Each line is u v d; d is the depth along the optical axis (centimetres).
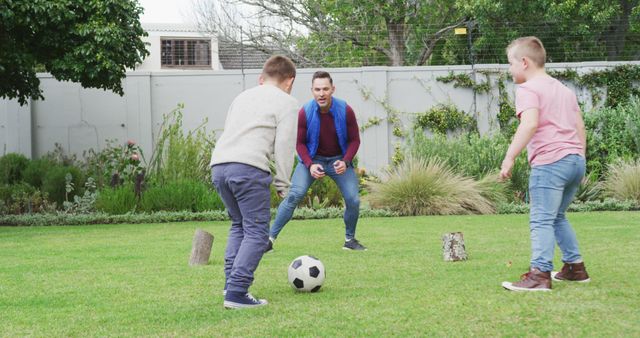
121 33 927
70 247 601
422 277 396
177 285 388
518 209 917
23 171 1036
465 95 1210
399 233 671
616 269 405
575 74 1229
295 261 358
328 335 256
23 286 398
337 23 1803
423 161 980
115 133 1180
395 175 958
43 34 886
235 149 318
